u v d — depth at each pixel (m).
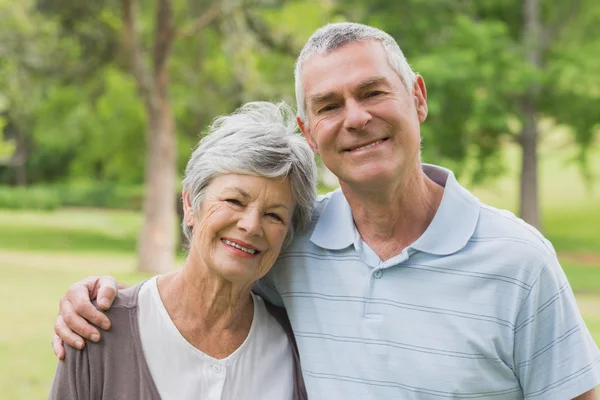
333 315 2.40
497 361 2.21
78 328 2.31
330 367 2.38
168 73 15.09
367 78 2.22
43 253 17.66
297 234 2.57
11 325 8.27
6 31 13.98
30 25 14.41
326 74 2.26
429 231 2.29
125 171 22.17
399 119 2.24
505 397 2.26
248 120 2.41
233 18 14.32
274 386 2.46
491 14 17.73
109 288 2.41
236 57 15.05
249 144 2.31
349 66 2.24
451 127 16.39
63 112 19.70
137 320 2.39
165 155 15.01
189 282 2.42
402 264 2.31
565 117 17.73
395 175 2.26
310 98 2.30
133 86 18.66
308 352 2.43
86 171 31.34
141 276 13.72
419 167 2.37
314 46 2.31
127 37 13.88
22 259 15.85
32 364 6.58
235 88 15.18
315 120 2.31
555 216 26.20
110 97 18.56
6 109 20.77
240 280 2.35
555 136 25.64
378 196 2.31
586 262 16.75
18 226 25.83
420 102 2.43
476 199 2.38
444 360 2.22
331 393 2.36
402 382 2.26
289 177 2.38
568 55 16.78
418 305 2.27
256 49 14.94
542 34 17.64
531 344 2.20
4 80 15.80
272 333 2.54
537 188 18.36
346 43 2.27
